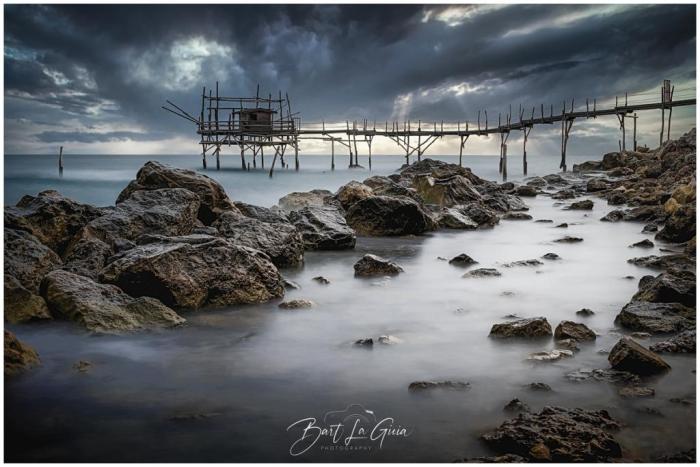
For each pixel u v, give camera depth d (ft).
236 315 33.12
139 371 24.27
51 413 20.22
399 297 37.24
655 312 30.76
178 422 19.58
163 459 17.21
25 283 33.83
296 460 17.25
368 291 38.96
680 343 26.55
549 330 29.07
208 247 36.63
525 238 63.36
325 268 46.88
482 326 30.94
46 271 35.81
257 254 37.99
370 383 23.06
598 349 27.14
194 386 22.67
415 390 22.30
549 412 19.47
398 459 17.42
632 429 19.25
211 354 26.45
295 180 181.78
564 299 36.42
